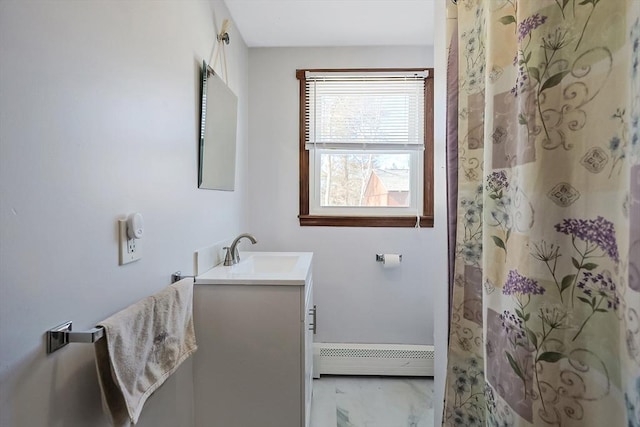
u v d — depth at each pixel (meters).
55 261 0.63
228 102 1.67
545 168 0.59
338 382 2.08
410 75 2.13
